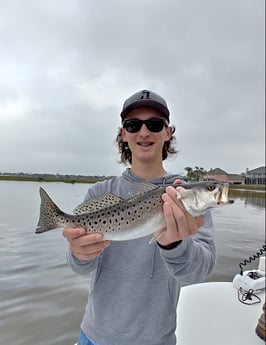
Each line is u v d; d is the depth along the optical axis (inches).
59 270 281.1
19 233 338.3
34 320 199.5
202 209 80.4
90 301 99.0
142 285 92.0
